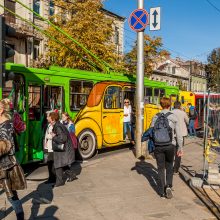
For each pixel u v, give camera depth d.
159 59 33.59
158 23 12.13
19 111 9.80
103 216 6.31
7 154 5.40
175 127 7.39
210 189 8.18
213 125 10.96
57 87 11.31
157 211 6.63
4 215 6.21
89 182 8.77
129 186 8.43
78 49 23.09
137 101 12.34
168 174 7.46
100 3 24.91
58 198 7.35
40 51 31.23
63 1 24.83
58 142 8.12
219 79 21.89
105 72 14.32
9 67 9.62
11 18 28.42
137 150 12.26
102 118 13.31
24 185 5.51
